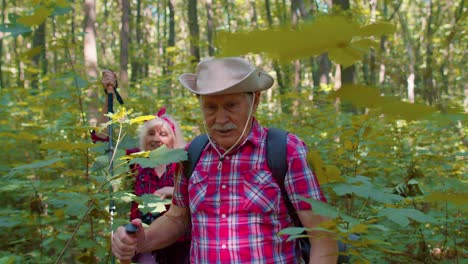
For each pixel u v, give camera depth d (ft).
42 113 19.21
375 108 1.45
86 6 25.18
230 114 5.71
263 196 5.63
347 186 5.06
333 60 1.22
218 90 5.51
